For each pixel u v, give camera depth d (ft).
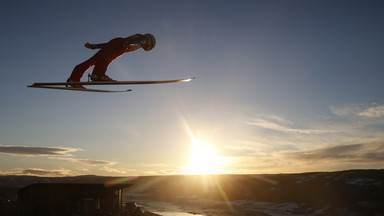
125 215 116.88
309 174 419.13
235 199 380.17
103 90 17.38
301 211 269.03
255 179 467.93
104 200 116.67
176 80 15.48
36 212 108.06
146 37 17.78
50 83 15.80
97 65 16.65
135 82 15.60
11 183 583.17
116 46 16.88
